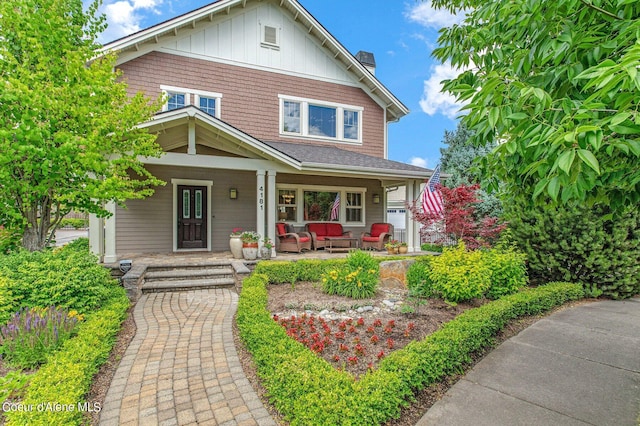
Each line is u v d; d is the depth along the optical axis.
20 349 3.31
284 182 11.64
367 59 15.76
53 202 5.91
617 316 5.62
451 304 5.25
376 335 4.06
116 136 5.79
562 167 1.53
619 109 1.59
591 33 2.03
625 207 2.72
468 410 2.85
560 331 4.85
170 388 3.06
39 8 5.47
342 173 9.40
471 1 3.75
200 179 10.44
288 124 11.76
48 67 5.36
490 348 4.21
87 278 4.50
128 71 9.72
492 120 1.99
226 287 7.09
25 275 4.20
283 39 11.65
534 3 2.15
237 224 10.89
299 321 4.32
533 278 7.77
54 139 5.00
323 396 2.41
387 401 2.53
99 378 3.23
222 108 10.78
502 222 8.41
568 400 3.03
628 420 2.74
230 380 3.21
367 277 5.88
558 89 2.20
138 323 4.81
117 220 9.55
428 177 10.31
